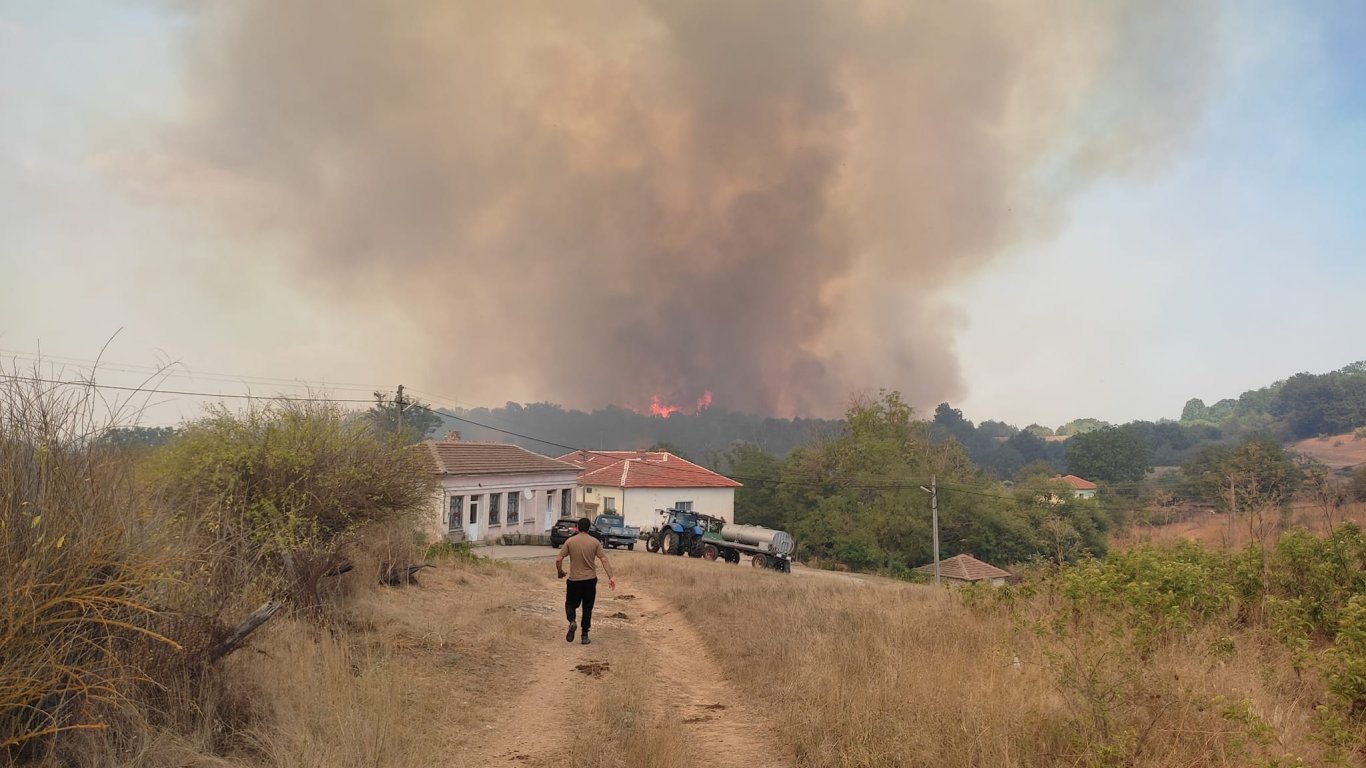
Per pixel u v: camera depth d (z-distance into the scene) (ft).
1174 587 30.27
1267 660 25.48
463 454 139.44
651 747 20.08
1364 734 17.53
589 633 39.45
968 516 199.82
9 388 15.75
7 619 13.56
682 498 188.34
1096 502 211.20
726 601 52.16
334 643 26.08
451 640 32.55
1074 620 29.27
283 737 17.84
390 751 17.93
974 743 17.93
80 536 15.16
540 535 146.41
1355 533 32.81
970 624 32.32
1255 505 77.00
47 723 14.43
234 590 20.90
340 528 33.12
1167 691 18.92
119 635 16.28
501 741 21.65
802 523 205.87
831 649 30.25
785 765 20.59
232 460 29.09
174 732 16.71
